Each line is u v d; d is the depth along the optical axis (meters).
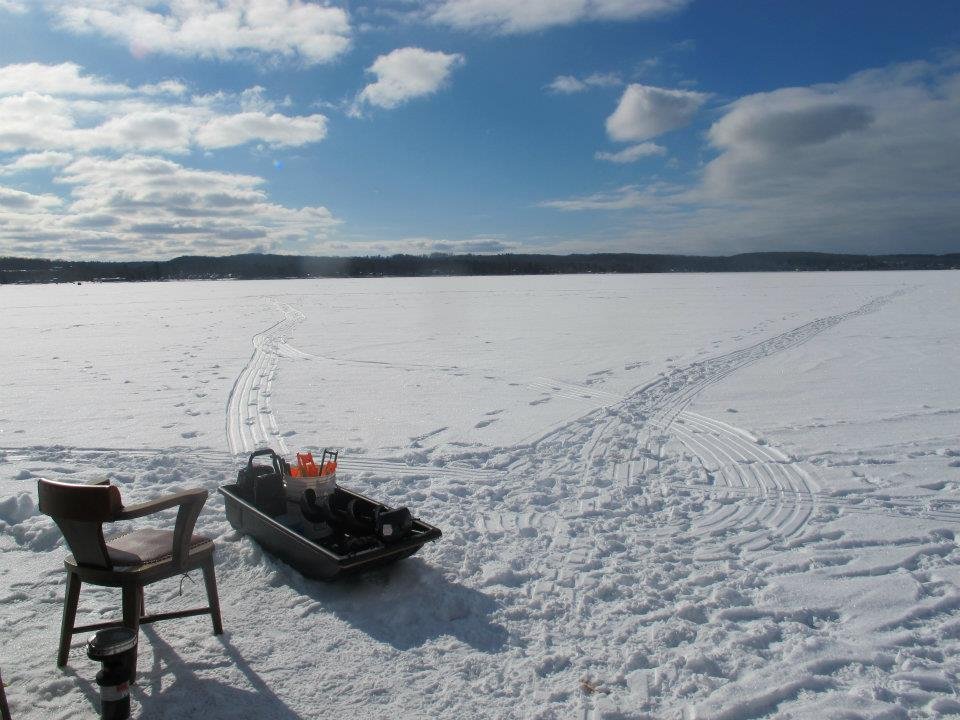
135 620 2.86
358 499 4.19
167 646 3.21
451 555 4.32
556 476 6.18
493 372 12.26
